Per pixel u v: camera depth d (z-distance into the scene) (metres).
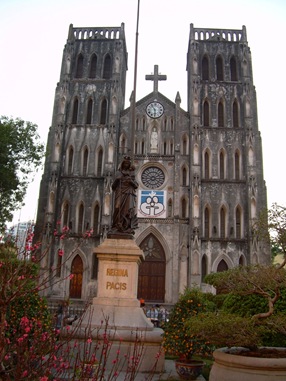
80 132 56.84
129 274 17.03
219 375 10.59
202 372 15.99
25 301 13.72
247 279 12.09
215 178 54.66
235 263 51.03
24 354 7.93
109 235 17.88
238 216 53.50
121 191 18.66
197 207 51.97
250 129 55.72
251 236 50.44
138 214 53.03
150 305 48.28
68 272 50.66
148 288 51.19
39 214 53.12
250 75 58.97
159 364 15.13
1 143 40.75
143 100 58.06
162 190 53.94
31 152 44.03
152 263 52.03
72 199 53.88
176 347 15.13
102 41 62.41
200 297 16.62
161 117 57.31
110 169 53.56
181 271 50.56
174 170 54.44
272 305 11.54
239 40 62.53
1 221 42.28
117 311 16.23
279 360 10.06
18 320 12.66
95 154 55.81
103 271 17.08
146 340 15.22
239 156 55.75
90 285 50.19
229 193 53.97
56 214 53.12
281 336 14.35
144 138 56.44
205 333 10.87
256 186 52.91
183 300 16.34
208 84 59.41
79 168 55.22
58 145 55.25
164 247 51.81
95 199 53.81
